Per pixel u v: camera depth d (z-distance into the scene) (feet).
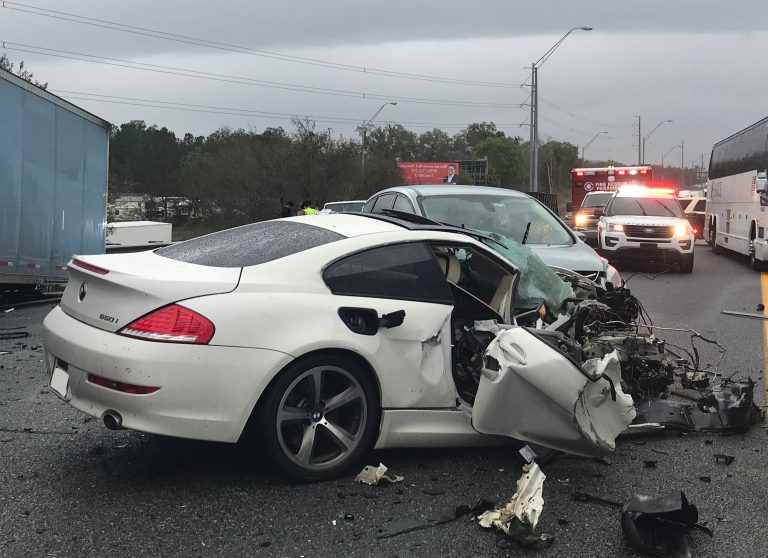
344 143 157.17
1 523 11.77
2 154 34.63
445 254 17.20
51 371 14.08
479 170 290.15
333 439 13.64
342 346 13.37
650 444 16.34
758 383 21.97
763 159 56.59
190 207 197.47
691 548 11.45
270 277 13.46
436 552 11.12
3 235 35.12
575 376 13.24
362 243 14.53
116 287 12.89
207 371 12.39
